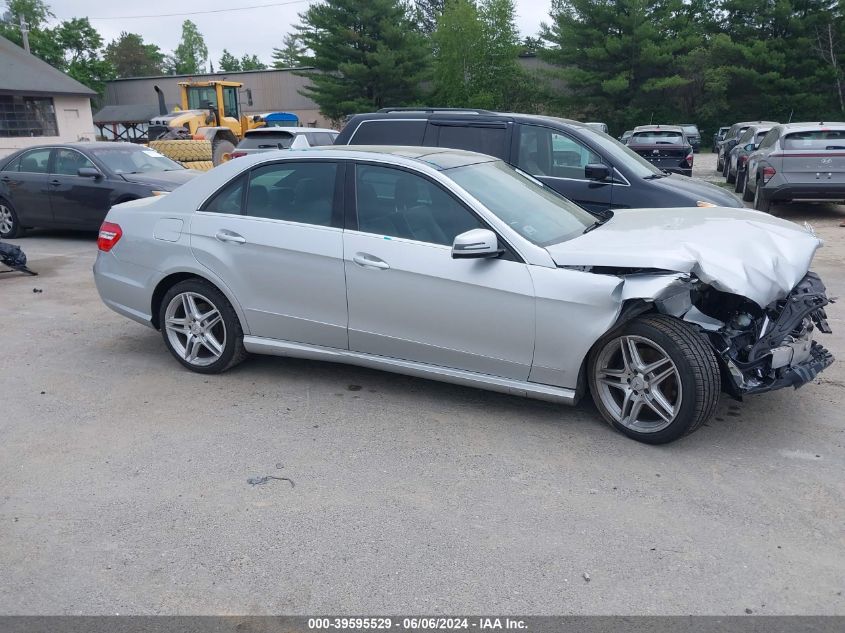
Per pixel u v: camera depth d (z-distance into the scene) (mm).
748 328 4219
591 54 42156
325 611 2879
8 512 3586
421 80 43250
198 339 5375
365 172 4746
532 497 3682
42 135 29656
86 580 3076
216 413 4738
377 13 41375
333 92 42625
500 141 7922
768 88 41719
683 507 3576
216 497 3711
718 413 4656
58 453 4203
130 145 12047
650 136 20469
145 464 4062
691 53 42625
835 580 3035
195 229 5180
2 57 29375
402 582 3041
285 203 4953
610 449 4188
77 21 61156
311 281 4805
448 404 4844
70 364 5703
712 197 7297
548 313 4152
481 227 4391
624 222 4984
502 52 45062
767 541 3301
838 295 7684
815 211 14273
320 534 3381
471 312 4352
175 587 3027
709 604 2896
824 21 40656
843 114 41094
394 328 4637
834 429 4414
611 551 3234
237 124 26609
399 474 3928
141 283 5445
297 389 5141
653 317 4113
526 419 4598
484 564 3150
